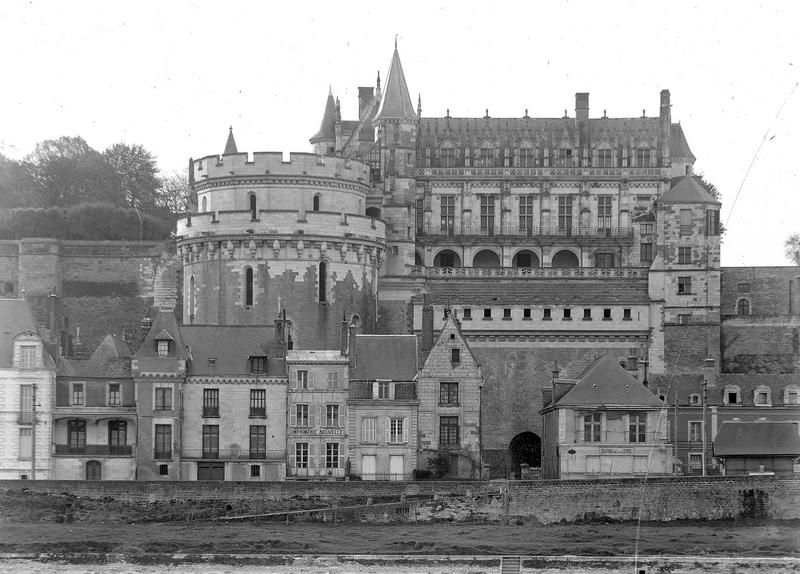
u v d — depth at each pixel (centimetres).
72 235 19762
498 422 17588
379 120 19088
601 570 12575
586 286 18375
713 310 18000
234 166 17512
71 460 14938
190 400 15200
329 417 15362
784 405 16912
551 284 18412
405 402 15388
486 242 19650
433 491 14025
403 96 19175
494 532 13638
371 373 15488
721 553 12912
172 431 15075
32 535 13288
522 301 17762
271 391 15300
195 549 12769
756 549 13100
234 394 15250
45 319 18212
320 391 15350
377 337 15762
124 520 13800
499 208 19788
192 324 16012
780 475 14338
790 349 18075
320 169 17525
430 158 19812
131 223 19975
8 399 14912
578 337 17762
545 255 19662
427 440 15412
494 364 17700
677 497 14188
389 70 19338
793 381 17062
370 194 18588
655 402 15212
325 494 13950
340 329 17212
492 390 17625
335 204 17612
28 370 14925
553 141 19938
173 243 18450
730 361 18088
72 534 13325
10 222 19762
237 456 15200
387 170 18888
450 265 19675
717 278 18088
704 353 17850
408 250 18412
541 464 16862
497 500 14000
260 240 17138
